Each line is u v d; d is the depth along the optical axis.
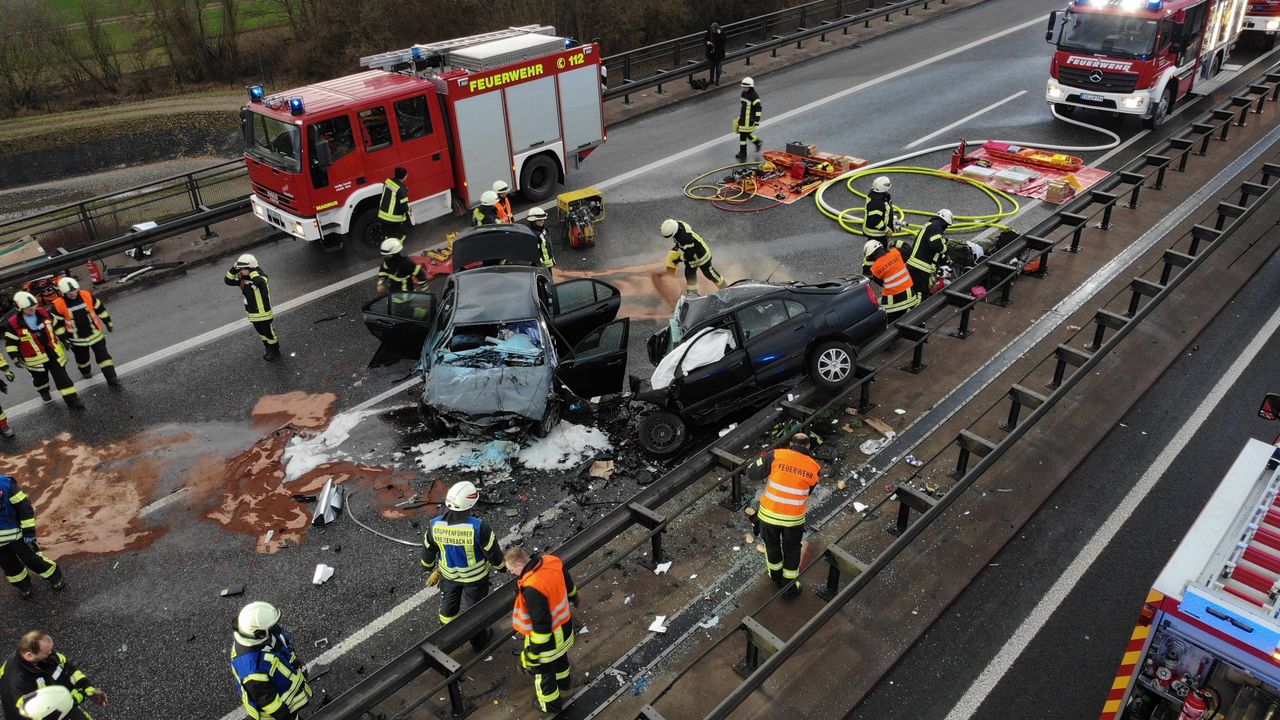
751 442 8.51
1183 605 4.16
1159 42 15.30
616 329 8.98
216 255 14.14
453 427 8.78
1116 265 11.28
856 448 8.31
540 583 5.34
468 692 6.18
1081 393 8.95
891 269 9.50
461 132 13.59
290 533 8.02
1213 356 9.58
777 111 19.41
